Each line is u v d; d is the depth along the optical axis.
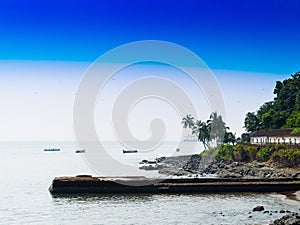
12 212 47.53
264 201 53.75
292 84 137.88
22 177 88.06
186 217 43.81
